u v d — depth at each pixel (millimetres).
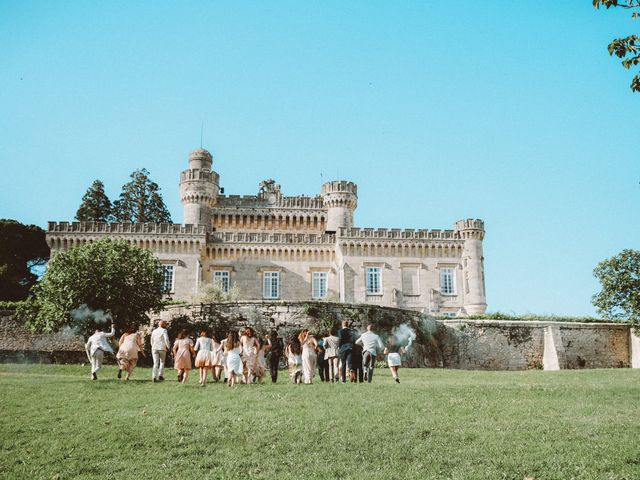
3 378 23359
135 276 41094
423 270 67500
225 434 12789
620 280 47875
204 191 76938
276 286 67250
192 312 41062
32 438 12680
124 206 84500
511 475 10180
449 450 11523
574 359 47312
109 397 17516
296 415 14422
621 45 12758
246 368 22156
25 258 75250
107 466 10930
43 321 40469
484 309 67000
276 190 80062
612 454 11070
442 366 44719
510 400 16422
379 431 12805
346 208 78188
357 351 22281
